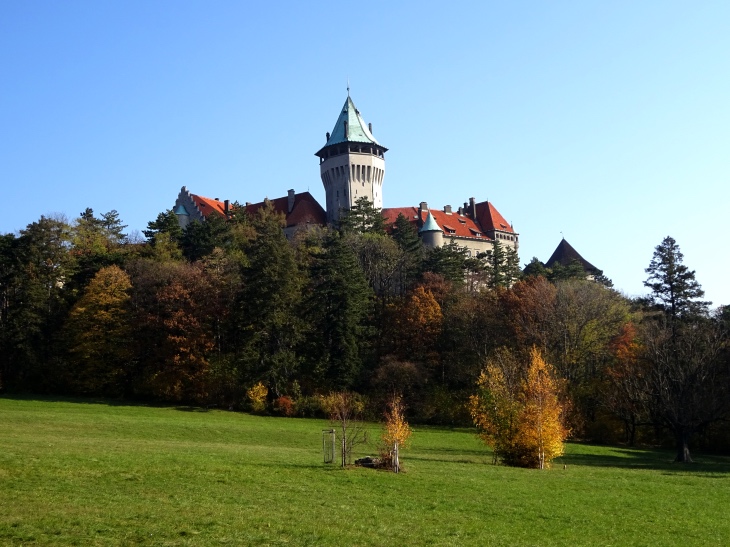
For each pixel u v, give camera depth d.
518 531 24.25
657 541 24.52
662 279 82.69
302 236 111.62
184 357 75.31
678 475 42.59
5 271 84.81
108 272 80.25
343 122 141.38
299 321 76.75
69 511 21.64
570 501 30.20
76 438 41.94
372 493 28.59
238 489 27.22
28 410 60.84
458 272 100.38
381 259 101.50
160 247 97.31
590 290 79.38
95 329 77.44
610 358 74.62
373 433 60.06
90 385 76.75
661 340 62.03
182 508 23.28
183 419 62.66
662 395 56.31
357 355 77.62
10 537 18.69
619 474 41.34
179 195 145.38
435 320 81.69
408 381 74.44
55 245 88.00
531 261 116.88
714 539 25.41
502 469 39.75
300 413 71.38
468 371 75.94
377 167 140.75
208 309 79.00
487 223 151.12
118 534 19.67
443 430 69.25
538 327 75.31
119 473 28.03
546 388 43.69
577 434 71.12
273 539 20.52
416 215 142.25
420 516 25.20
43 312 80.88
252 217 126.38
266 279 74.69
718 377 60.72
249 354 73.31
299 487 28.58
